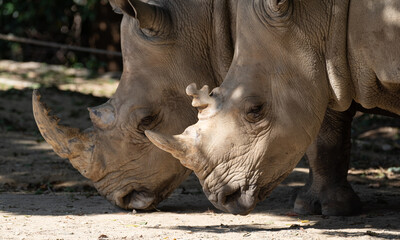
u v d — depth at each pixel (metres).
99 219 12.69
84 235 11.02
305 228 11.85
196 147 10.57
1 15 45.03
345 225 12.28
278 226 12.17
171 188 13.19
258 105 10.73
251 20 10.86
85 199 15.24
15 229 11.52
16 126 25.84
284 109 10.84
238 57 10.99
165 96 12.55
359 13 10.80
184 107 12.62
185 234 11.10
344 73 11.19
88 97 32.66
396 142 24.69
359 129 27.27
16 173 18.22
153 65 12.47
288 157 10.97
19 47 45.75
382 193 16.30
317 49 11.08
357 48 10.91
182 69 12.52
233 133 10.67
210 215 13.41
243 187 10.73
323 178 13.77
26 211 13.52
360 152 22.75
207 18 12.56
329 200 13.58
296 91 10.91
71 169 18.92
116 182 12.88
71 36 46.06
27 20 45.12
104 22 42.47
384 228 11.84
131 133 12.53
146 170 12.80
